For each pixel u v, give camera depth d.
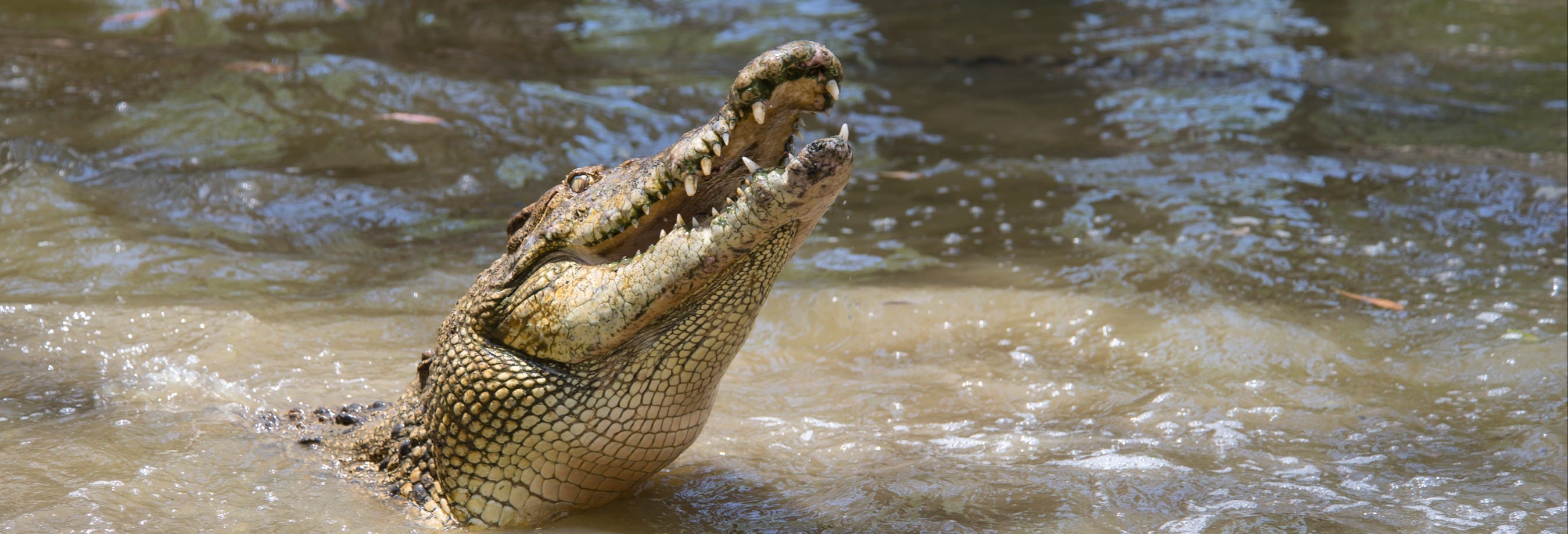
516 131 28.67
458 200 24.72
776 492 12.16
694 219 10.02
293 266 20.06
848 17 44.78
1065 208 24.17
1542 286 19.02
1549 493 11.88
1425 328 17.28
